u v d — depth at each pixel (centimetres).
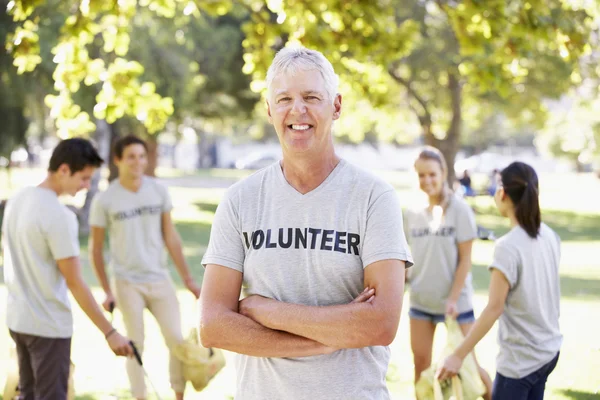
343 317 283
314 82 294
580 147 3650
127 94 844
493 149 8406
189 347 615
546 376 443
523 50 769
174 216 2858
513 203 437
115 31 846
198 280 1391
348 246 294
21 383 491
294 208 298
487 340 916
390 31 796
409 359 817
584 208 3625
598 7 812
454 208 594
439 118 3200
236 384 312
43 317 474
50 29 1750
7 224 487
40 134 2636
